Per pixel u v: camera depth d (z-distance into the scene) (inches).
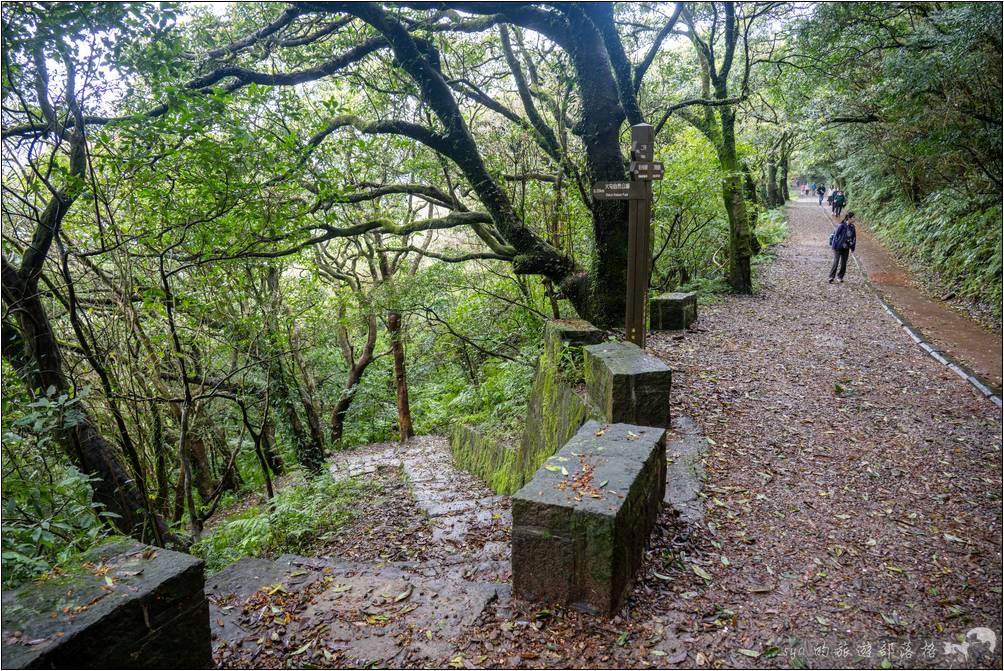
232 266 297.0
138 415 262.1
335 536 233.9
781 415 241.8
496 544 198.8
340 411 550.3
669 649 113.6
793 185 2105.1
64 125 199.5
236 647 121.7
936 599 131.3
